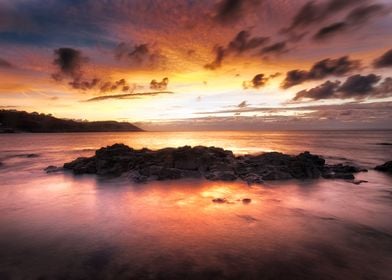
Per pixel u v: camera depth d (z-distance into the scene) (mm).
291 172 24438
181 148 27781
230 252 9938
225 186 20562
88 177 24609
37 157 45625
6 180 23953
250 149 58688
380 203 16312
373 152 53875
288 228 12266
